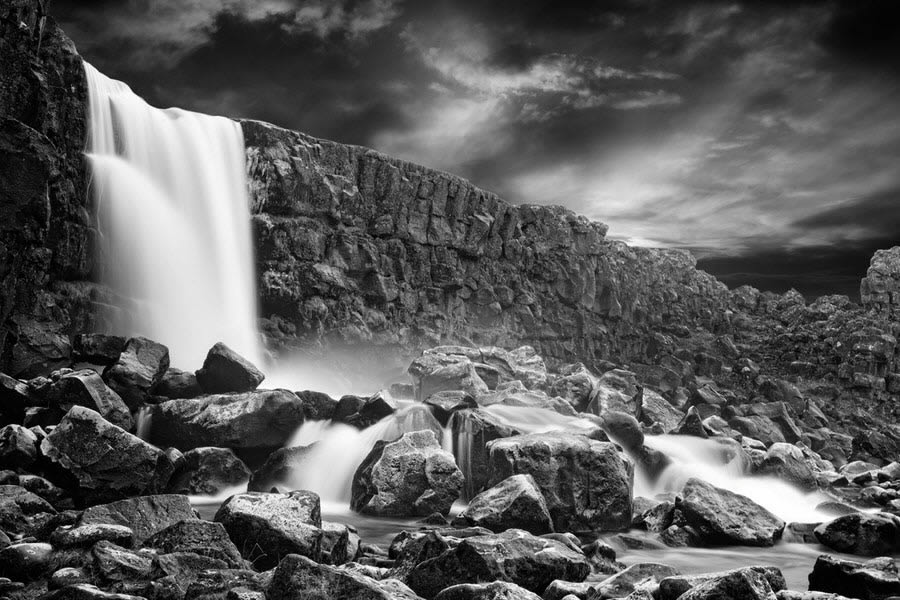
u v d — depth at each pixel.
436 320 35.84
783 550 16.41
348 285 32.44
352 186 33.25
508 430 18.91
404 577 10.70
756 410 34.09
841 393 45.53
